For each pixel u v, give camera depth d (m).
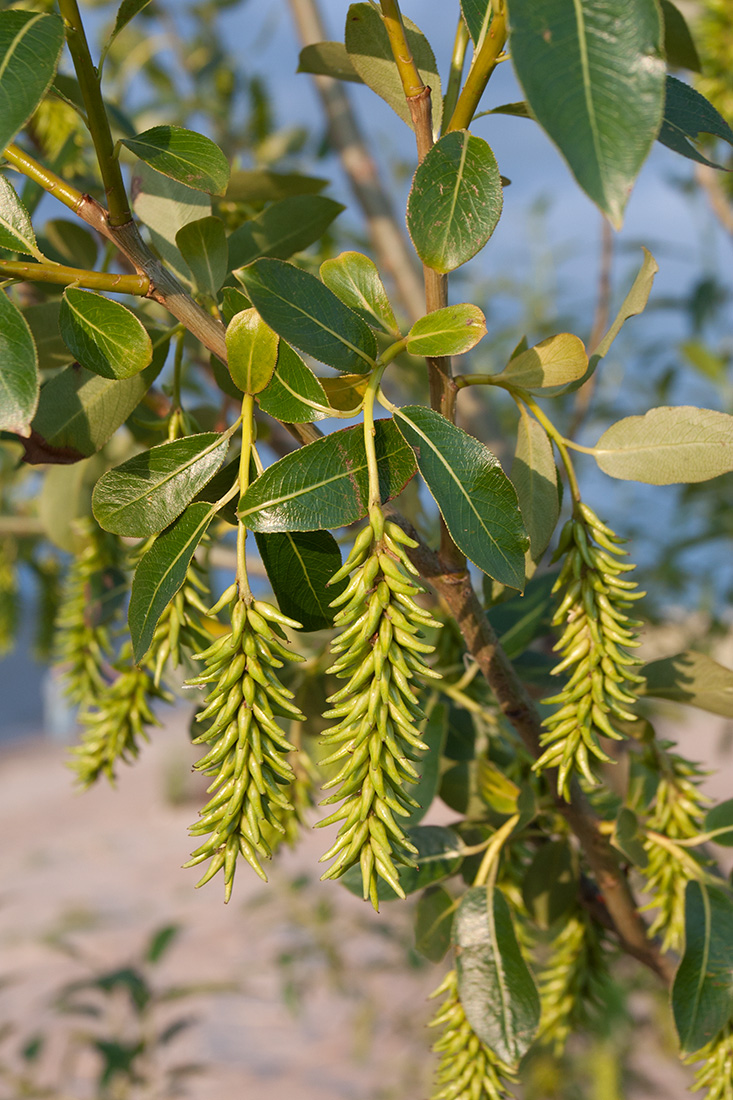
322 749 0.46
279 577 0.36
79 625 0.48
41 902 3.40
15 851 4.16
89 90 0.35
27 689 7.40
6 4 0.50
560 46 0.31
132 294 0.36
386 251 0.80
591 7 0.31
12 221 0.35
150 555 0.36
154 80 1.00
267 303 0.34
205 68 0.95
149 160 0.36
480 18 0.35
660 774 0.43
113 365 0.36
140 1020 1.07
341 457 0.34
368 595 0.34
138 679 0.44
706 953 0.40
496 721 0.46
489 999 0.40
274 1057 2.06
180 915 3.10
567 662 0.38
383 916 1.49
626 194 0.30
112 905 3.31
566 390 0.38
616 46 0.31
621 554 0.38
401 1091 1.65
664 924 0.42
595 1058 1.14
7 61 0.33
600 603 0.37
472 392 0.75
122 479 0.36
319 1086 1.88
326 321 0.35
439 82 0.38
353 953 2.07
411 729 0.33
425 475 0.34
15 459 0.74
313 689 0.46
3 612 0.71
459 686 0.46
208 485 0.36
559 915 0.45
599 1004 0.46
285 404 0.35
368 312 0.36
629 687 0.42
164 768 4.77
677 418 0.38
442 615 0.46
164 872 3.70
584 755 0.37
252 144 0.90
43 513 0.51
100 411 0.39
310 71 0.44
